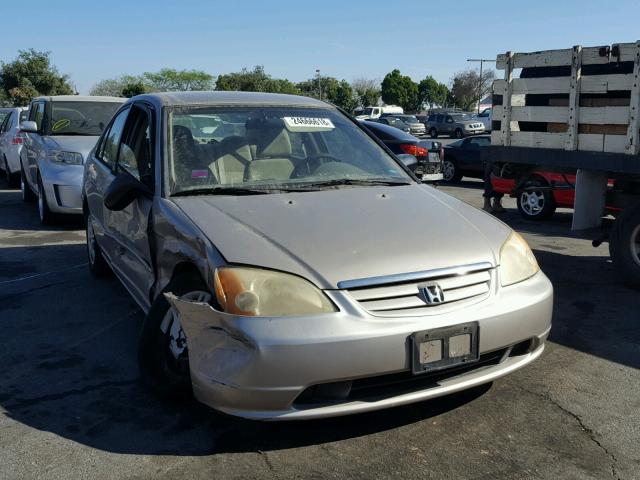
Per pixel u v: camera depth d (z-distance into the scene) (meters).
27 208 11.02
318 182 4.19
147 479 2.98
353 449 3.21
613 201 6.08
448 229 3.56
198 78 94.56
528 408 3.62
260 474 3.01
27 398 3.84
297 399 3.00
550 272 6.68
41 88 45.84
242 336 2.95
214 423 3.49
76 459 3.16
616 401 3.71
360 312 3.00
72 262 7.14
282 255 3.17
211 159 4.19
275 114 4.68
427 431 3.37
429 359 3.05
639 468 3.03
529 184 8.55
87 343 4.73
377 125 14.38
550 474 2.98
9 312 5.45
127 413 3.63
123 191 4.09
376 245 3.29
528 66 6.44
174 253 3.63
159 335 3.64
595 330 4.89
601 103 5.84
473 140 15.95
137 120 5.01
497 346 3.25
